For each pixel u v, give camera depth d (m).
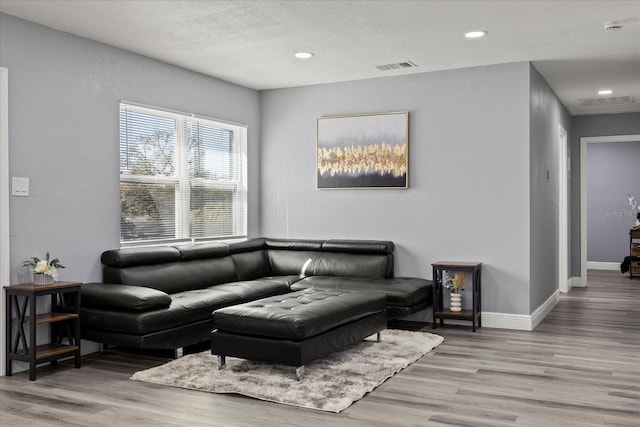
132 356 4.65
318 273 6.35
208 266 5.75
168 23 4.50
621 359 4.49
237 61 5.66
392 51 5.32
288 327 3.79
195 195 6.14
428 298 5.83
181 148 5.93
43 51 4.48
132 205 5.35
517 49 5.27
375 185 6.40
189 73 5.99
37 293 3.98
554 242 7.13
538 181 6.09
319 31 4.73
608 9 4.22
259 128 7.14
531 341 5.13
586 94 7.37
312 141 6.80
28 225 4.36
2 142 4.18
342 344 4.28
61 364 4.39
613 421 3.16
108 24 4.50
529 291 5.66
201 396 3.61
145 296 4.25
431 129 6.14
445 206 6.07
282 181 7.00
